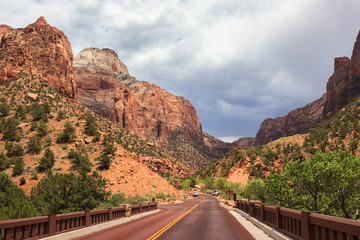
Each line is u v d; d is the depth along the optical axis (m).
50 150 59.97
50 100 132.62
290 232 8.75
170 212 27.31
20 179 50.22
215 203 48.38
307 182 20.22
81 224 13.24
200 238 11.02
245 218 18.33
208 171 190.88
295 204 22.20
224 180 124.94
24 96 123.00
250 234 11.74
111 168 56.94
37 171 54.94
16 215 15.28
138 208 22.97
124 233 12.92
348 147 122.62
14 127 72.00
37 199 25.58
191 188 143.25
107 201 27.44
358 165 18.58
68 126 70.62
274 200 24.02
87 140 67.00
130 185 55.00
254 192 35.56
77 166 55.31
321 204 21.66
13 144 66.31
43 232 10.35
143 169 68.44
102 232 13.53
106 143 65.56
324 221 6.07
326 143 140.12
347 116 159.38
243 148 191.62
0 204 22.84
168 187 69.31
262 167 145.88
